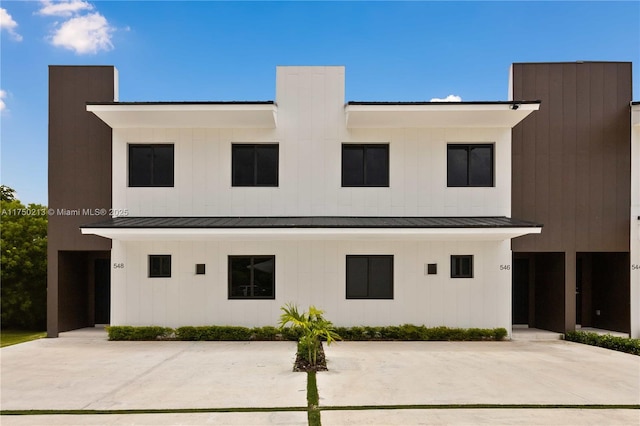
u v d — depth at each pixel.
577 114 13.66
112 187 13.47
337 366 9.40
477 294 13.08
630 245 13.43
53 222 13.60
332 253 13.05
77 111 13.76
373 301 12.98
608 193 13.55
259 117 12.89
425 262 13.09
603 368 9.40
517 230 11.59
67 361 9.97
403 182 13.34
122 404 7.01
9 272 19.41
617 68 13.70
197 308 12.98
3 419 6.41
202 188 13.32
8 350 11.30
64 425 6.18
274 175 13.47
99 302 15.02
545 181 13.55
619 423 6.29
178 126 13.34
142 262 13.03
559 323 13.48
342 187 13.31
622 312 13.59
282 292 13.00
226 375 8.68
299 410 6.68
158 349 11.34
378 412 6.60
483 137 13.38
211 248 13.08
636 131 13.63
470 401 7.14
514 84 13.65
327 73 13.45
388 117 12.85
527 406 6.93
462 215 13.34
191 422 6.23
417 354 10.70
